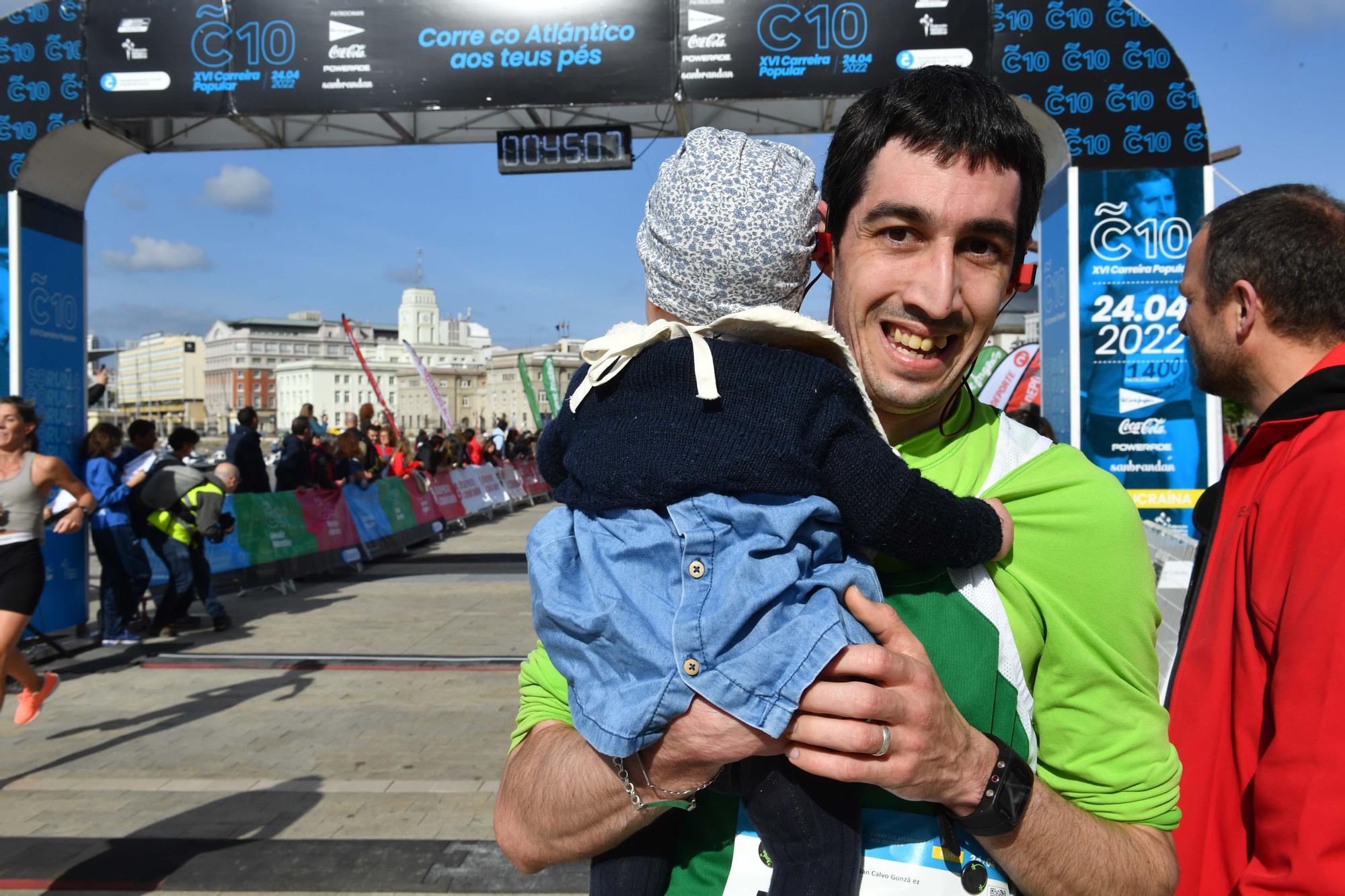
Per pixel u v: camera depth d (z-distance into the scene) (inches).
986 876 42.8
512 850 49.2
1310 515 52.7
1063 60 268.7
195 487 315.9
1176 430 271.7
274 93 280.4
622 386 45.7
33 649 285.6
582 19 275.4
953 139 45.3
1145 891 43.7
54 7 282.2
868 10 269.0
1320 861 45.4
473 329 7076.8
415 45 278.7
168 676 265.9
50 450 292.8
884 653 38.6
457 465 819.4
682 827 48.4
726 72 272.5
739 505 41.8
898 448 51.2
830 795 42.0
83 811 169.6
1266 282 65.0
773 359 43.6
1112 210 271.6
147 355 5831.7
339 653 289.6
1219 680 60.0
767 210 45.3
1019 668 44.4
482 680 260.4
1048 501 45.7
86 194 311.9
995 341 617.6
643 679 40.7
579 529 46.0
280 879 143.6
